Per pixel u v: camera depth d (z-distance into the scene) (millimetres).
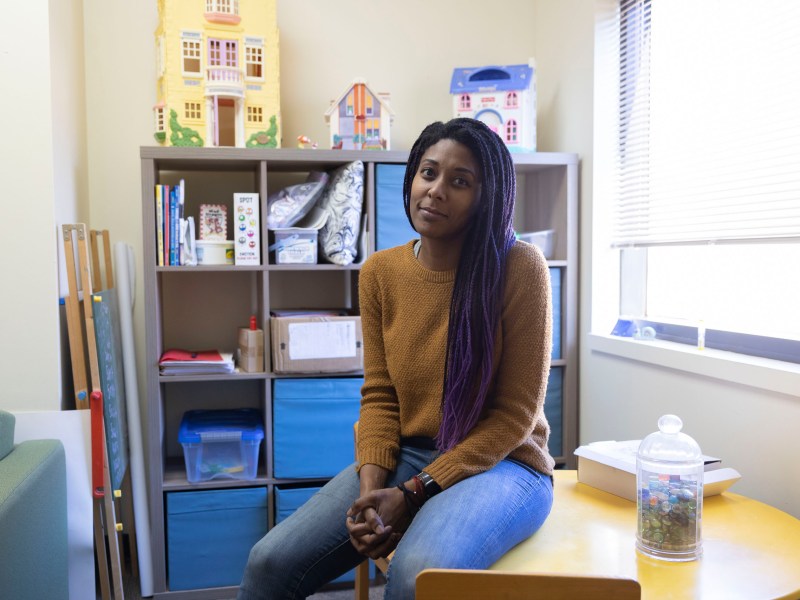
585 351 2512
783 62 1807
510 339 1401
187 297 2672
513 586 968
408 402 1498
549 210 2660
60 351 2105
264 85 2416
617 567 1237
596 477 1646
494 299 1390
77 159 2406
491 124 2551
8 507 1423
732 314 2039
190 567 2322
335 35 2742
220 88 2342
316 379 2363
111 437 2170
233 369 2359
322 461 2371
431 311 1453
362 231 2424
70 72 2328
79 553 2082
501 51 2852
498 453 1354
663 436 1328
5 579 1389
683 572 1215
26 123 2062
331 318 2350
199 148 2264
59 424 2066
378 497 1309
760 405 1725
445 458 1347
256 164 2418
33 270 2074
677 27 2189
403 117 2799
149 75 2596
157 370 2291
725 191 1941
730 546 1327
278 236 2348
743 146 1896
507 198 1419
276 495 2367
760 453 1727
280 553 1329
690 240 2070
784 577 1197
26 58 2059
